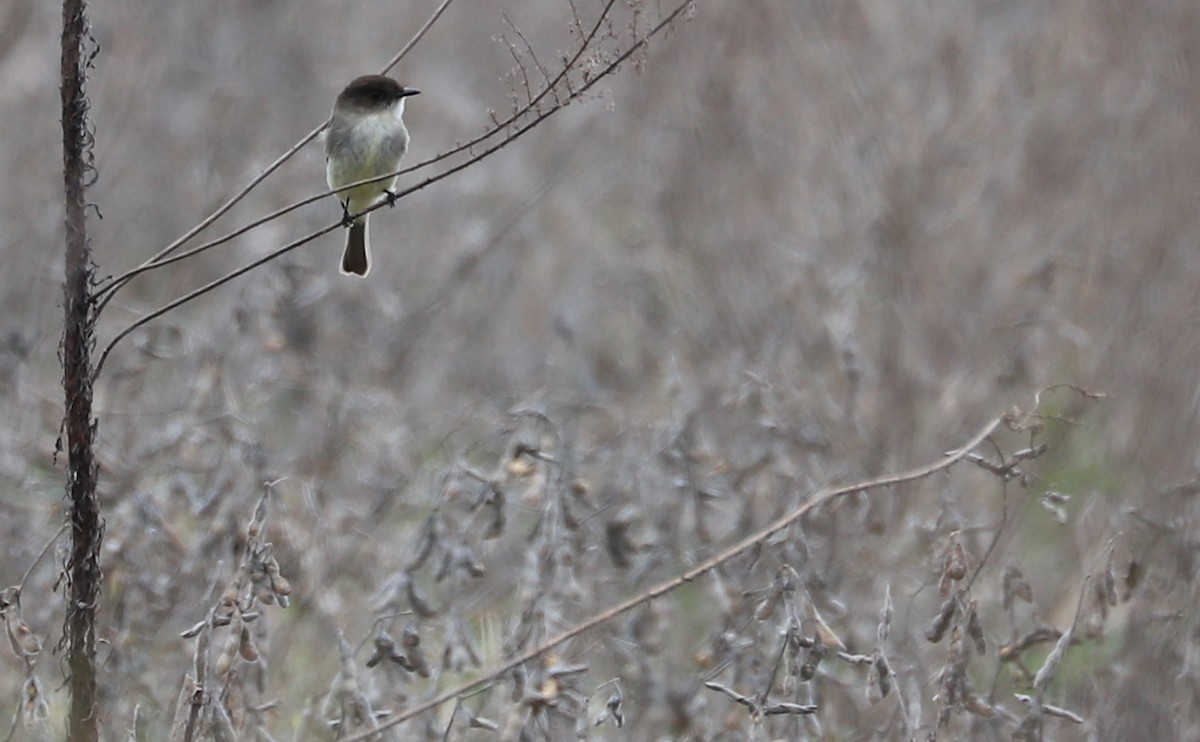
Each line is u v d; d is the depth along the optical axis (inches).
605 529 352.2
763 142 619.2
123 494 358.6
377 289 589.6
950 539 300.2
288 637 358.3
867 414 474.0
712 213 597.0
